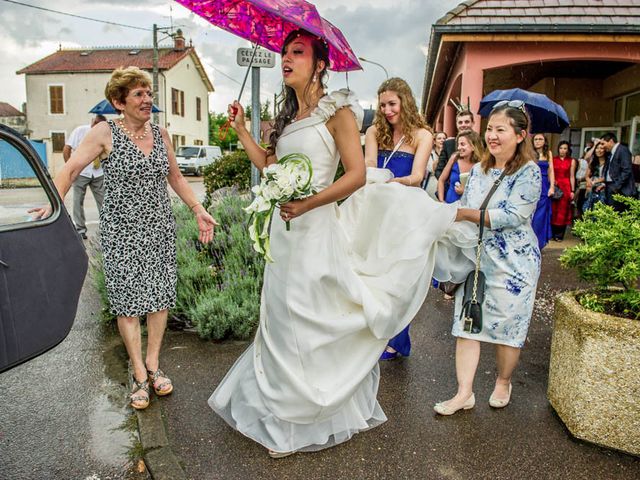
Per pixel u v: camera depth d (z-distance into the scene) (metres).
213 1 3.08
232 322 4.44
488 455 2.91
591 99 13.50
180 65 38.97
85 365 4.07
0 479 2.68
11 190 2.40
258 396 2.95
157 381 3.54
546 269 7.27
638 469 2.80
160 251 3.38
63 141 38.50
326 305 2.77
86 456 2.90
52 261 2.56
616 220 3.21
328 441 2.97
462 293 3.33
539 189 3.14
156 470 2.72
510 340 3.22
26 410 3.39
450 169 6.28
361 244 3.10
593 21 9.09
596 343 2.92
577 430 3.05
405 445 3.00
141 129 3.31
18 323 2.34
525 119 3.16
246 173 9.44
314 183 2.72
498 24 9.14
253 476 2.71
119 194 3.23
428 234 2.92
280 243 2.79
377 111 4.03
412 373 3.96
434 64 12.53
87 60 38.75
